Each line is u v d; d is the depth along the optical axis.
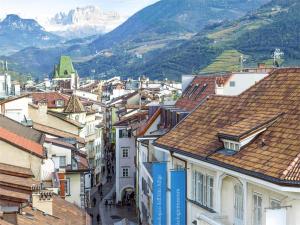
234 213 31.14
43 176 49.59
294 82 32.28
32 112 86.69
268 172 25.30
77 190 65.12
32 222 32.31
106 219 90.38
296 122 28.12
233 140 29.97
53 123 88.06
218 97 39.38
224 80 56.94
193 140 36.16
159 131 64.50
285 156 25.80
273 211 24.38
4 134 46.50
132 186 103.31
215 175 33.09
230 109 36.16
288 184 23.70
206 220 31.94
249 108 34.09
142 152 76.12
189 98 70.56
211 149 32.41
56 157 63.62
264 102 33.19
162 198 40.34
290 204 24.80
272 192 26.55
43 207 37.69
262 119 30.55
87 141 120.25
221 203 32.19
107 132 164.75
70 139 77.25
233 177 30.55
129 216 92.12
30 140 50.50
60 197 47.34
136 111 117.88
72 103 115.12
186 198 37.59
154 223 40.22
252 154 28.19
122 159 103.25
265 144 28.20
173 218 37.78
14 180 38.66
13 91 102.62
